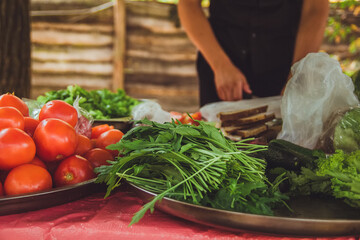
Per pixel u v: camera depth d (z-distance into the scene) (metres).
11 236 0.74
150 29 4.87
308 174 0.87
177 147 0.83
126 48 4.93
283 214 0.75
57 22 4.84
